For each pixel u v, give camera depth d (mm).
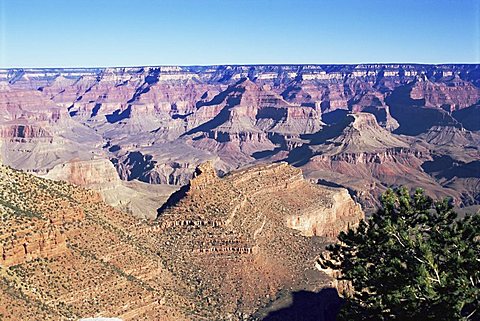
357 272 50344
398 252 48688
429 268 45688
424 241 48844
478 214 51781
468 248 46500
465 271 44875
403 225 51062
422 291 43438
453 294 41938
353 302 52281
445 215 51969
